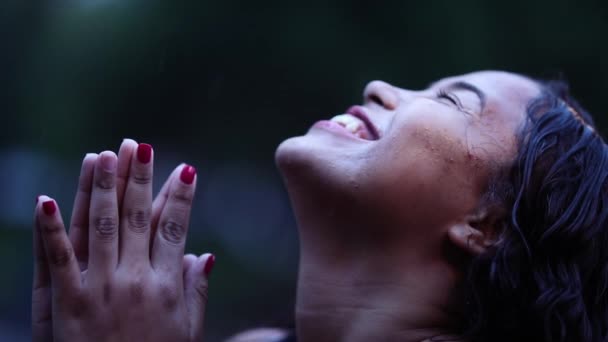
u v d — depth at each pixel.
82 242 1.39
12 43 7.52
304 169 1.53
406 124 1.45
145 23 6.82
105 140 7.48
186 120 7.32
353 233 1.48
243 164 7.92
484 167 1.46
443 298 1.46
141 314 1.36
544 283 1.37
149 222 1.39
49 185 8.05
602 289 1.42
